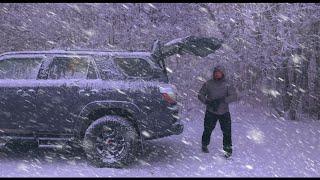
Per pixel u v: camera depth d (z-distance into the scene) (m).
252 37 13.24
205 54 8.51
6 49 13.45
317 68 14.02
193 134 10.76
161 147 9.17
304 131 11.55
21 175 6.84
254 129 11.68
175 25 13.56
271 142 9.94
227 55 13.88
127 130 7.30
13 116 7.42
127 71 7.50
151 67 7.51
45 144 7.46
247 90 16.00
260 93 16.30
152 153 8.59
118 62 7.54
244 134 10.88
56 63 7.57
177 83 14.04
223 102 8.34
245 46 13.48
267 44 13.05
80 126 7.38
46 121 7.39
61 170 7.16
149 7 13.47
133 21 13.43
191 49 8.16
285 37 12.41
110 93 7.33
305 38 12.99
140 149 8.72
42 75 7.52
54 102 7.37
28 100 7.39
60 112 7.38
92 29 13.51
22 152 8.45
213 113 8.40
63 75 7.53
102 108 7.42
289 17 12.40
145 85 7.37
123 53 7.58
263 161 8.11
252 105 16.47
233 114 14.63
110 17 13.42
